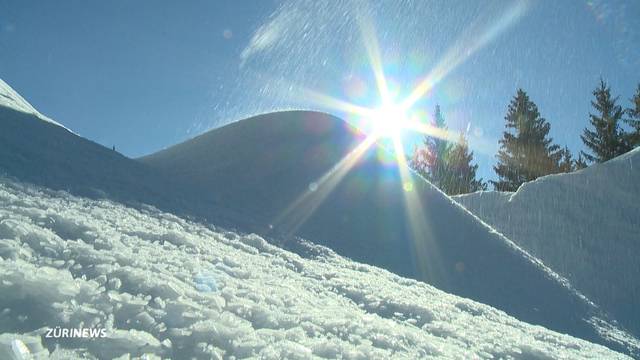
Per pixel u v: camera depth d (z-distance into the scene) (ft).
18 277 7.14
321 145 47.85
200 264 12.60
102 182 24.31
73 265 9.02
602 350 20.85
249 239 22.58
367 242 34.35
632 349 30.83
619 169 87.30
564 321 32.60
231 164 41.88
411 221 39.93
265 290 12.03
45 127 30.66
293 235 30.01
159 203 24.82
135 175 29.86
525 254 44.11
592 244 74.69
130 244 12.62
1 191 14.32
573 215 81.66
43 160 23.48
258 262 17.40
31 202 13.93
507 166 157.17
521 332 19.44
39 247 9.36
